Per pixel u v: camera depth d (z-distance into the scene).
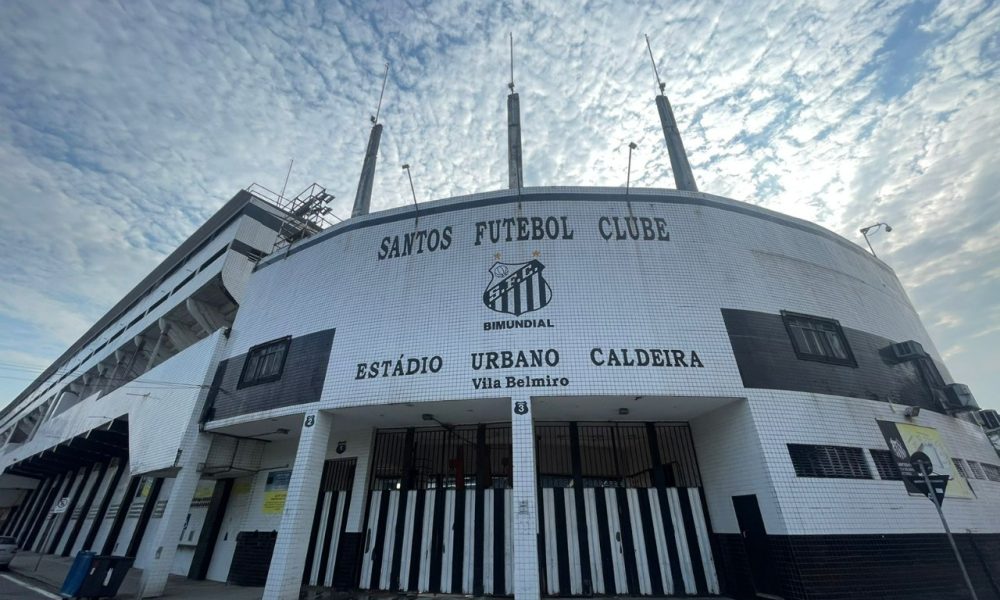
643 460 12.32
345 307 12.49
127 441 20.62
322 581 11.54
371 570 11.17
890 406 11.34
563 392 9.98
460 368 10.58
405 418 11.95
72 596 9.95
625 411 11.25
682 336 10.66
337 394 11.15
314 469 10.81
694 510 11.05
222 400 13.43
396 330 11.54
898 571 9.03
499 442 13.12
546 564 10.33
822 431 10.17
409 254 12.78
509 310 11.15
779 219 13.52
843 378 11.19
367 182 17.83
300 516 10.26
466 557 10.75
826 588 8.53
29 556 21.91
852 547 9.02
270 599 9.48
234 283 19.22
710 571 10.36
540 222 12.43
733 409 10.57
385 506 11.89
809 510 9.18
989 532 10.73
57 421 27.61
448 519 11.28
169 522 12.12
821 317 12.05
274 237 21.19
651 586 10.16
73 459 26.25
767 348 10.89
